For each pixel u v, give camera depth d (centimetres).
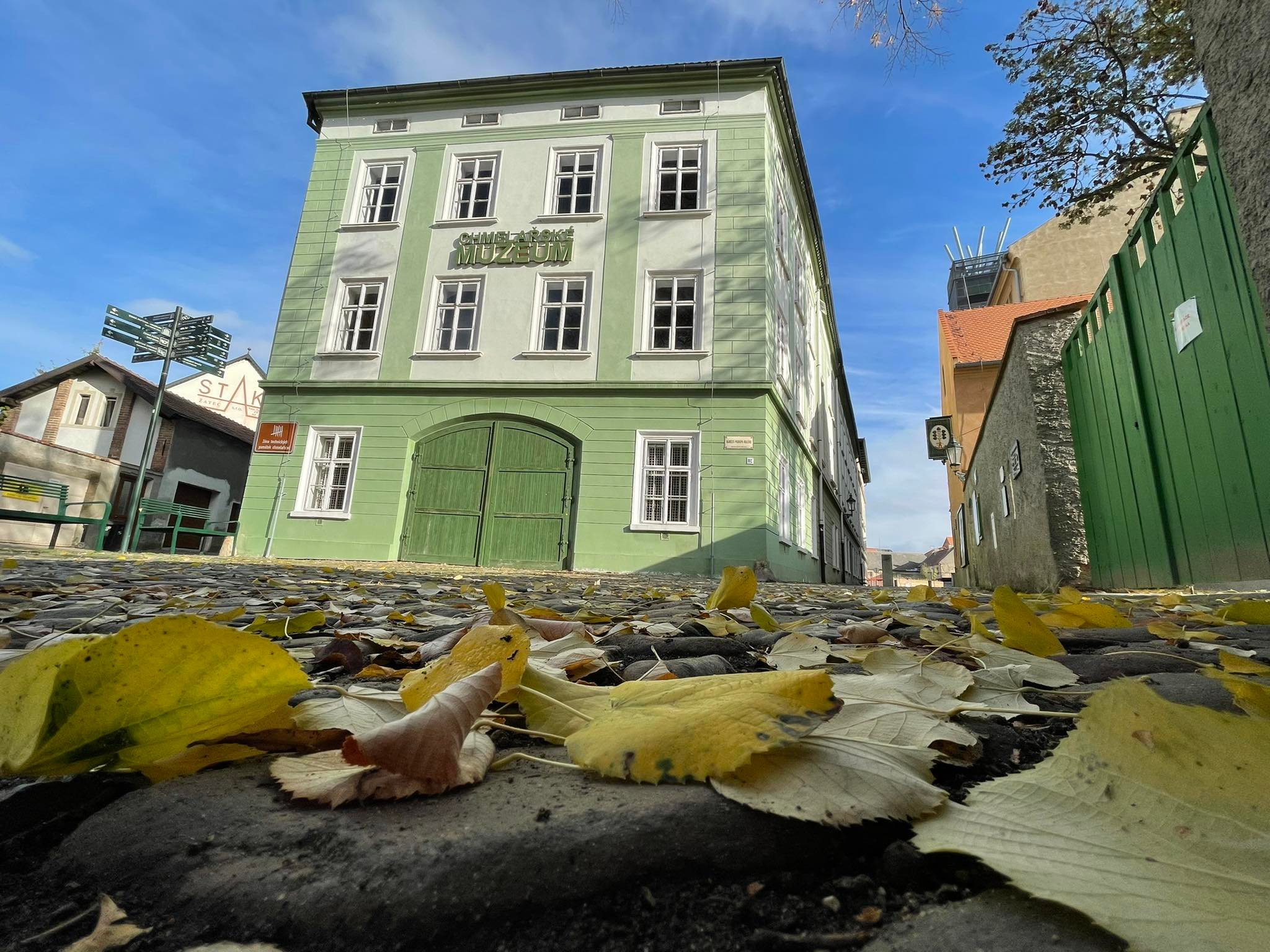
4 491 1409
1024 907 47
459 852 54
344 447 1359
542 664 117
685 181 1398
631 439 1258
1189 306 385
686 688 72
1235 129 257
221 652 56
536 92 1461
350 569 838
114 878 53
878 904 50
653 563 1195
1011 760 79
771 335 1318
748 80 1388
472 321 1420
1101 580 577
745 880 53
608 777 65
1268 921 37
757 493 1197
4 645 165
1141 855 44
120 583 407
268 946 46
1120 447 513
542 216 1389
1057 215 922
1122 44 804
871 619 266
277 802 65
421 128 1494
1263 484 327
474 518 1275
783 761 62
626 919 49
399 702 88
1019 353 713
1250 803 46
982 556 1241
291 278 1439
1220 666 130
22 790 67
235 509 2480
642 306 1309
